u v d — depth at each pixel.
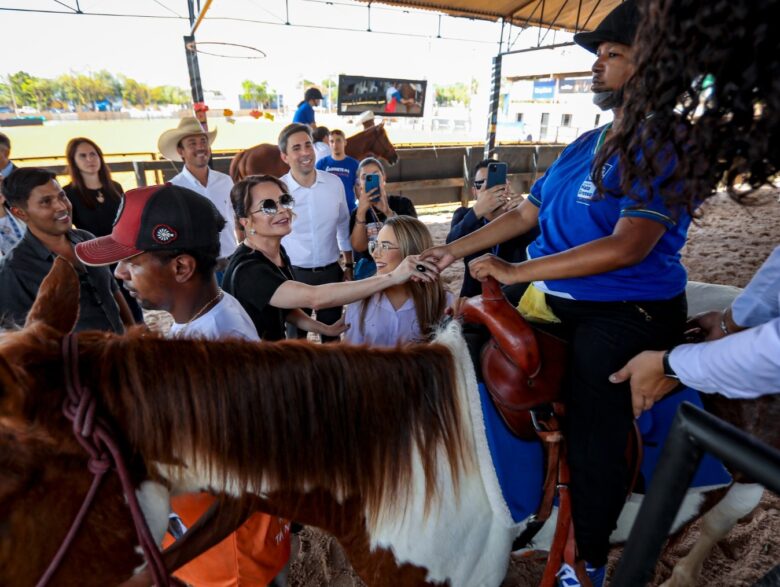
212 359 0.76
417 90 10.41
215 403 0.75
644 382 0.88
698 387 0.79
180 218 0.96
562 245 1.06
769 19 0.46
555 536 1.02
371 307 1.48
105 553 0.69
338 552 1.83
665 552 1.73
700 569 1.58
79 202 2.83
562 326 1.10
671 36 0.53
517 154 9.16
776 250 0.87
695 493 1.13
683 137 0.56
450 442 0.90
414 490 0.89
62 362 0.68
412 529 0.90
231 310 1.09
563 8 8.07
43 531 0.64
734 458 0.43
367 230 2.66
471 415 0.94
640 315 0.99
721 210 7.14
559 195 1.09
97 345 0.74
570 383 1.00
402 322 1.46
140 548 0.72
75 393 0.66
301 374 0.81
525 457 0.98
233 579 1.09
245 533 1.07
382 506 0.89
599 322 1.00
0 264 1.74
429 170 8.44
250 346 0.81
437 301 1.49
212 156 7.07
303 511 0.89
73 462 0.66
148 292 1.00
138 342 0.75
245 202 1.50
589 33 1.03
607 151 0.69
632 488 1.04
